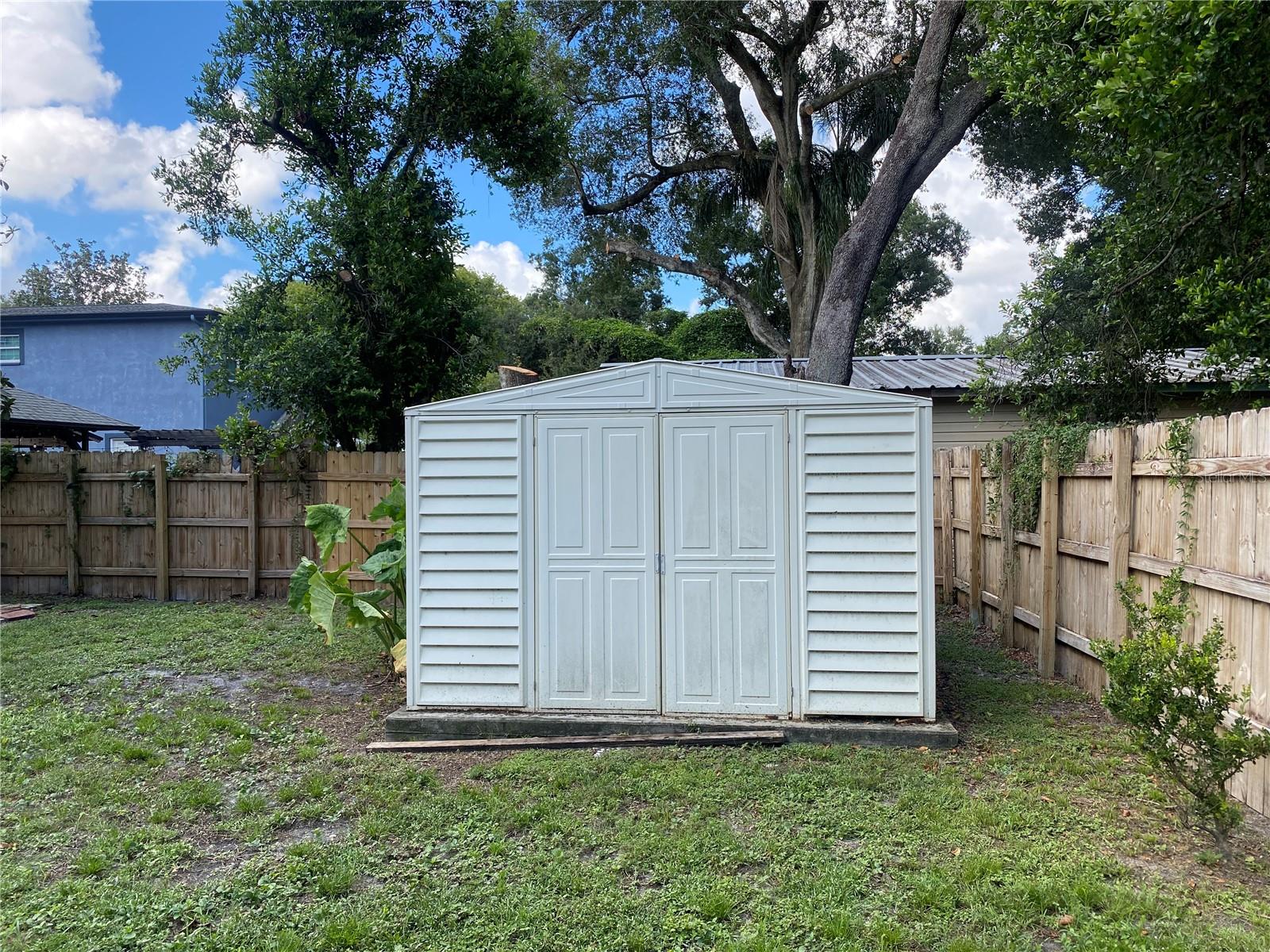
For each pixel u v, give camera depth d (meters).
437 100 11.98
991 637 7.88
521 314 34.47
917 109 10.15
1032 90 6.57
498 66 12.02
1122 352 7.34
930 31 10.06
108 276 42.38
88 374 20.83
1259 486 3.88
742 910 3.13
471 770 4.60
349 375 11.02
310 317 11.12
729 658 5.20
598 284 20.98
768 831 3.79
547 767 4.64
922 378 12.19
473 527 5.42
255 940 3.00
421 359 12.36
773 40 16.12
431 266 12.09
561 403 5.36
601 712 5.29
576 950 2.90
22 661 7.16
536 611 5.37
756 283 19.69
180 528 10.45
